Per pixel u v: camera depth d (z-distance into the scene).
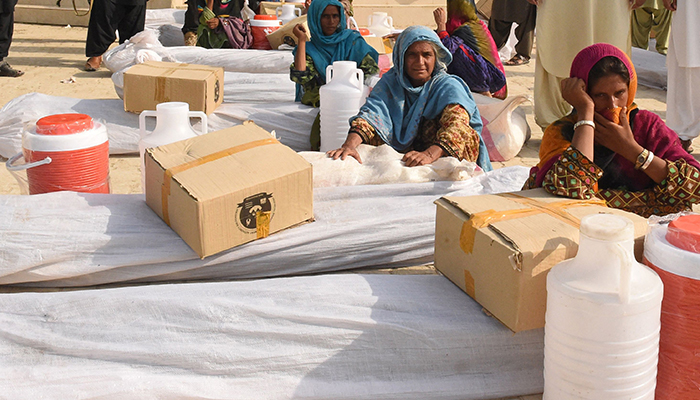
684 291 1.96
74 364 2.14
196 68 4.89
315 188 3.23
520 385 2.29
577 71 2.64
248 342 2.20
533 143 5.56
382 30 8.20
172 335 2.19
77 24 12.05
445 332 2.26
